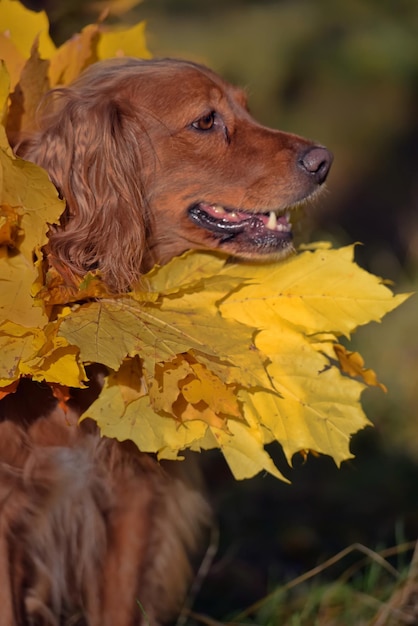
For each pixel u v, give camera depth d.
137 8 10.70
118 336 3.01
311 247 3.77
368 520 5.38
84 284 3.11
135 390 3.04
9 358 2.93
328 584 4.35
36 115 3.66
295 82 11.78
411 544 4.80
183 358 3.06
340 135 12.05
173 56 4.24
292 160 3.82
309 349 3.22
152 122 3.73
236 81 11.37
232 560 4.97
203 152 3.78
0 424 3.47
